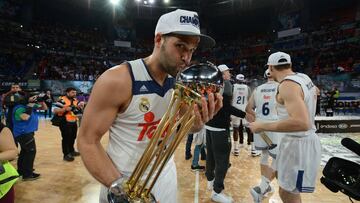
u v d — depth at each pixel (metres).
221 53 28.05
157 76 1.21
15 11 22.52
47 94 13.73
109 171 1.04
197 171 4.84
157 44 1.19
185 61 1.10
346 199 3.62
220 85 0.88
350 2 22.45
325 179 1.19
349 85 15.88
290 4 24.45
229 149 3.46
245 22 28.80
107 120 1.12
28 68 20.36
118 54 26.95
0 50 19.70
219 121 3.36
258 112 4.11
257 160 5.69
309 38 22.77
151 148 0.90
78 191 3.83
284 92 2.00
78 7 26.09
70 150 5.77
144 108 1.20
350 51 19.17
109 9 27.27
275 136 3.19
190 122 0.87
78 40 25.42
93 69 23.69
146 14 28.55
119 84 1.13
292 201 2.21
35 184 4.11
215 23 29.78
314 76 18.08
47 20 25.75
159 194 1.37
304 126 1.85
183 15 1.06
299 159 2.11
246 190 3.95
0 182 1.80
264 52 25.52
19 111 4.18
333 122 9.58
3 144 1.86
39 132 9.34
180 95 0.87
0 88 15.08
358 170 1.11
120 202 0.91
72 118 5.57
